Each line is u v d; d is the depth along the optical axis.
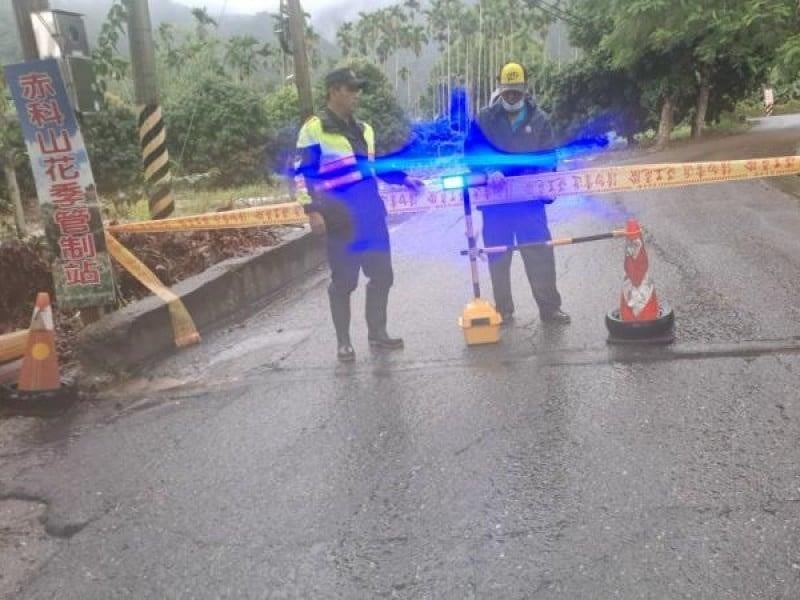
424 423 4.38
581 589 2.85
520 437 4.09
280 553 3.23
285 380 5.31
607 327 5.44
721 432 3.96
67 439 4.62
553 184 5.80
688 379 4.66
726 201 12.30
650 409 4.29
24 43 5.33
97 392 5.36
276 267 8.38
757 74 27.05
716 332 5.48
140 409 5.00
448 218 13.13
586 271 7.83
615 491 3.48
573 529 3.22
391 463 3.93
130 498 3.81
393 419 4.47
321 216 5.38
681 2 14.95
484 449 3.99
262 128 23.70
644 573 2.90
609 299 6.67
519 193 5.80
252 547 3.29
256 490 3.78
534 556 3.06
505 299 6.21
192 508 3.66
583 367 5.01
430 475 3.77
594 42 29.06
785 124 32.09
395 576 3.02
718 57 23.83
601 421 4.20
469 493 3.58
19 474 4.18
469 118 5.78
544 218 6.01
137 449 4.38
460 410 4.51
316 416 4.62
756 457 3.68
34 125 5.43
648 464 3.69
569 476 3.65
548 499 3.47
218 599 2.97
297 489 3.75
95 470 4.16
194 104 23.08
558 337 5.70
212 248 8.35
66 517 3.67
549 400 4.53
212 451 4.27
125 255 6.52
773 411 4.15
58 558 3.34
